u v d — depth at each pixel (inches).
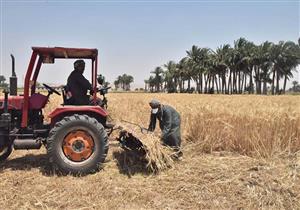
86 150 262.2
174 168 270.5
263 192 229.1
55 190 228.4
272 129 331.6
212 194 227.1
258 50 2874.0
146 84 5004.9
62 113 271.4
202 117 371.6
